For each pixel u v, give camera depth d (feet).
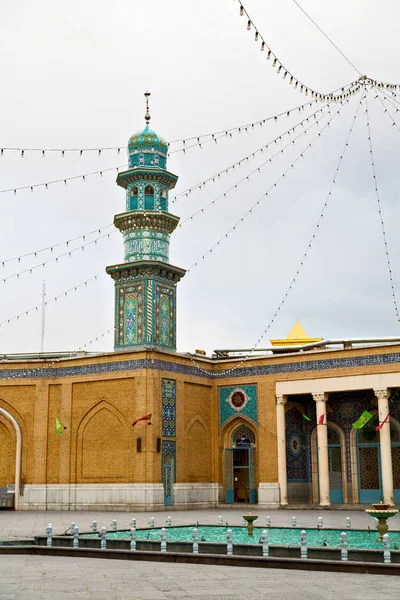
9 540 32.04
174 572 24.14
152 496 55.72
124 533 35.01
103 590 20.27
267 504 58.95
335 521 43.16
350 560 25.72
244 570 24.75
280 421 59.57
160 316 61.82
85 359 60.75
